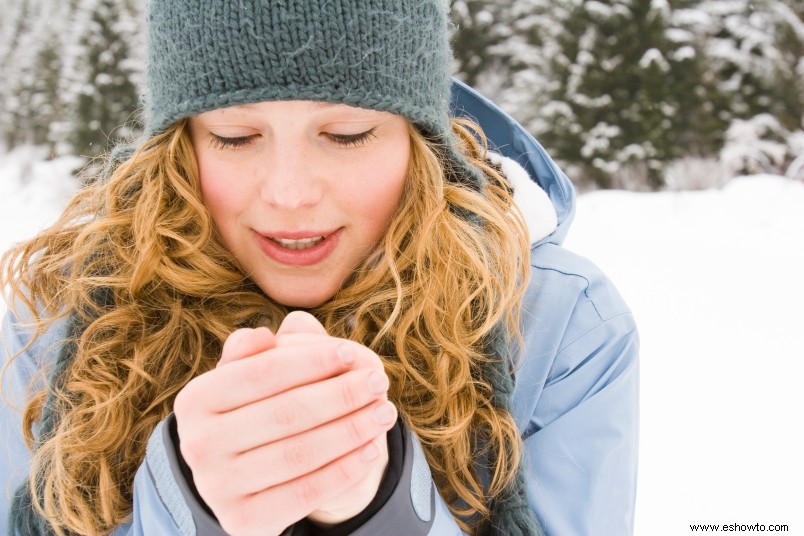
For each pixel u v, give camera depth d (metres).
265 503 0.33
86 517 0.48
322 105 0.44
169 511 0.37
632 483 0.54
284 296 0.50
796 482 1.09
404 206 0.50
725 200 3.08
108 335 0.52
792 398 1.35
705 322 1.76
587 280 0.56
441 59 0.49
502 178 0.57
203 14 0.43
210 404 0.33
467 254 0.51
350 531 0.37
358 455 0.33
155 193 0.51
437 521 0.40
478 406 0.50
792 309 1.81
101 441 0.49
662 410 1.33
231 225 0.48
